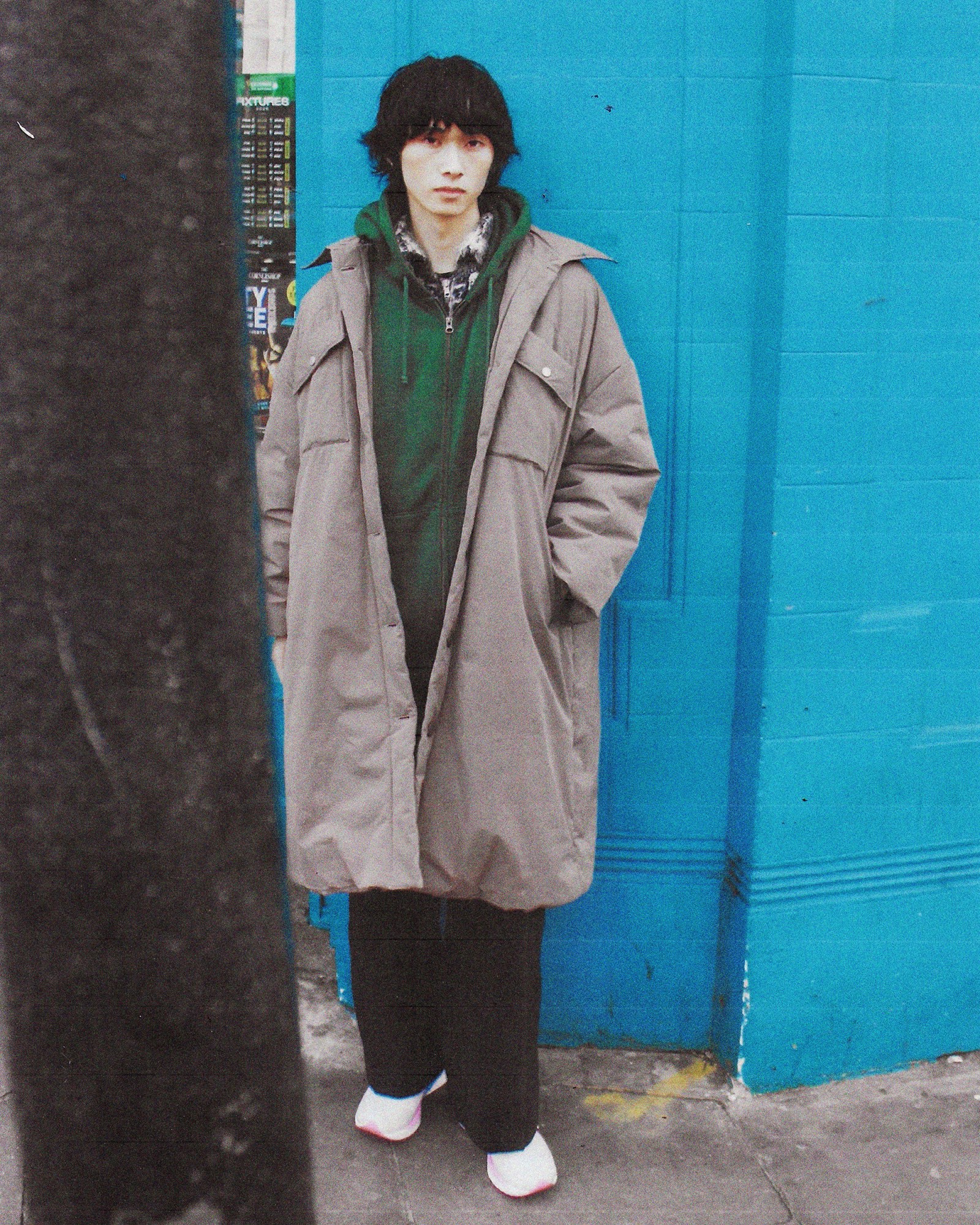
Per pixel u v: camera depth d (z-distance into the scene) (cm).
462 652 202
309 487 206
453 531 203
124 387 91
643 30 227
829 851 250
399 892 228
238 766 100
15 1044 102
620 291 237
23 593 93
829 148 222
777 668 240
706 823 258
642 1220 223
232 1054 104
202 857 99
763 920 250
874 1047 262
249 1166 107
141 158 89
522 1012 223
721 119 230
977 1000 267
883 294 231
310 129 257
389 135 198
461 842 208
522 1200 227
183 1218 107
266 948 104
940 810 255
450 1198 228
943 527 243
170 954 100
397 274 199
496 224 202
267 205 272
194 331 92
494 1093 225
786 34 220
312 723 208
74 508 92
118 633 94
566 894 210
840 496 237
